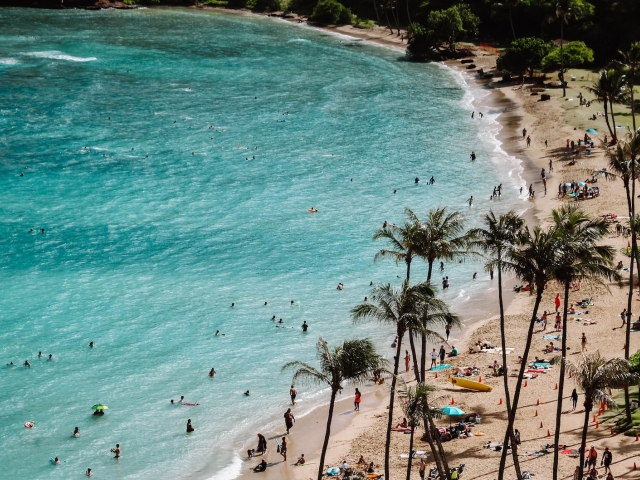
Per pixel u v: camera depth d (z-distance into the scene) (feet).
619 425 231.50
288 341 304.71
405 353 299.58
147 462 234.99
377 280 353.31
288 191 449.06
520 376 199.82
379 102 628.69
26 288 334.03
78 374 278.05
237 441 246.68
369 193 448.24
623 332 291.58
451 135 550.36
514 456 198.39
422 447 232.32
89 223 398.62
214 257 370.32
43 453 237.04
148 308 324.19
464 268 372.79
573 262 200.03
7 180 446.60
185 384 275.59
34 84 652.07
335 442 242.78
